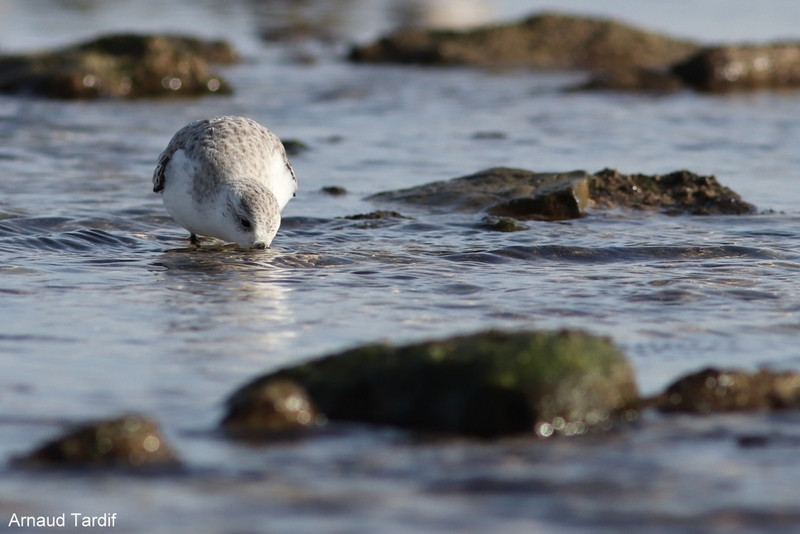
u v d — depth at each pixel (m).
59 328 10.23
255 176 13.94
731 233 14.83
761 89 31.50
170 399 8.39
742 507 6.61
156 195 16.97
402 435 7.78
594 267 12.92
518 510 6.54
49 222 14.88
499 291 11.74
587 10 48.41
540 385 7.81
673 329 10.34
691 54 33.94
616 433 7.83
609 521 6.41
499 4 51.97
